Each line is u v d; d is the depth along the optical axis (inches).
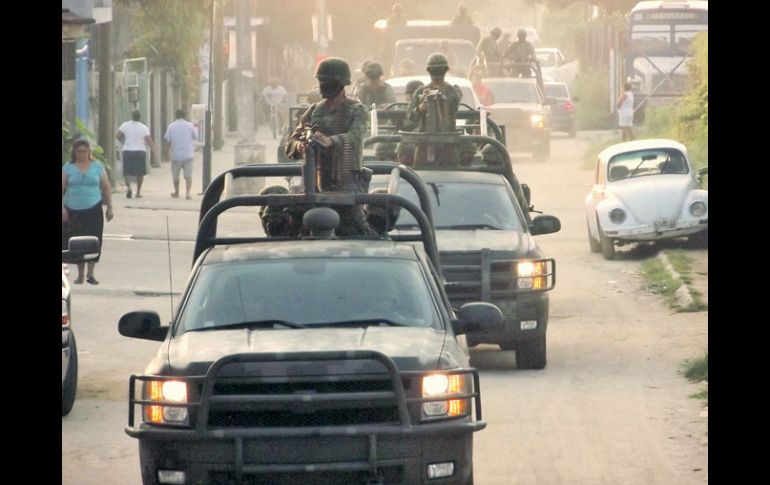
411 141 2038.6
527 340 1774.1
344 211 1290.6
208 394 976.9
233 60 4237.2
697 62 4579.2
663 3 6673.2
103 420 1498.5
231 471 978.1
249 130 4229.8
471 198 1936.5
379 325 1103.6
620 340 2020.2
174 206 3951.8
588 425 1456.7
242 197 1231.5
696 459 1300.4
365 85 2930.6
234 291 1136.8
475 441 1389.0
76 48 4023.1
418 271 1163.9
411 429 975.0
